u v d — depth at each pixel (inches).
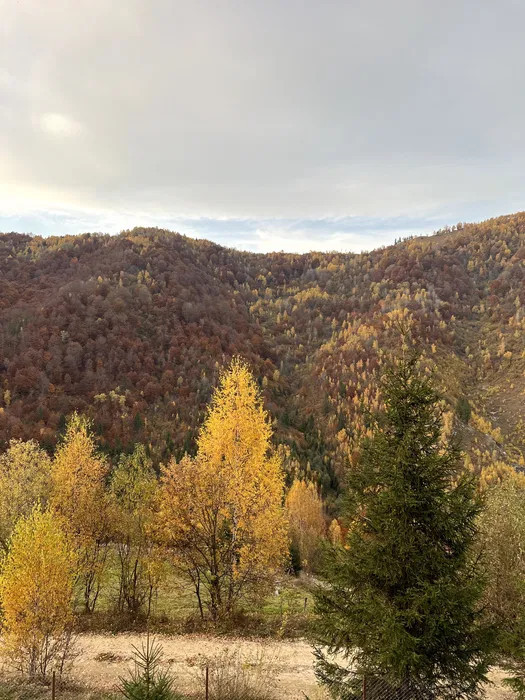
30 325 6604.3
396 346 7741.1
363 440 456.4
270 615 904.3
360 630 392.2
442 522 394.6
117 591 1182.9
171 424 5438.0
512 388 7337.6
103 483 982.4
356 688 413.4
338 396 6727.4
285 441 5369.1
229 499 756.6
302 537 1782.7
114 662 667.4
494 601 688.4
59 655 673.6
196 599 1082.7
